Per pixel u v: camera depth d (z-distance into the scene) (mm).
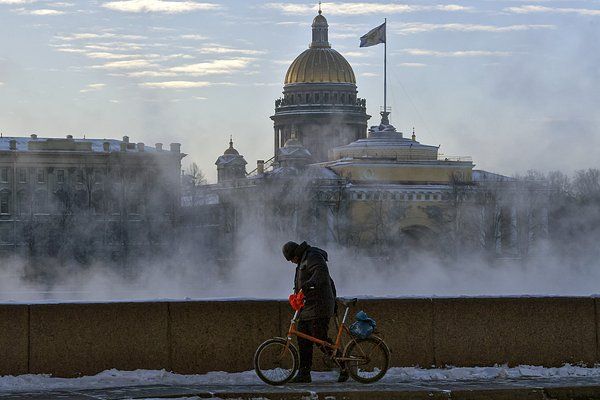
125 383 40156
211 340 41938
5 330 41031
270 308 42250
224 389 38375
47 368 41125
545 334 43562
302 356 39562
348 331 39875
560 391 38750
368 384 39562
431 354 42812
